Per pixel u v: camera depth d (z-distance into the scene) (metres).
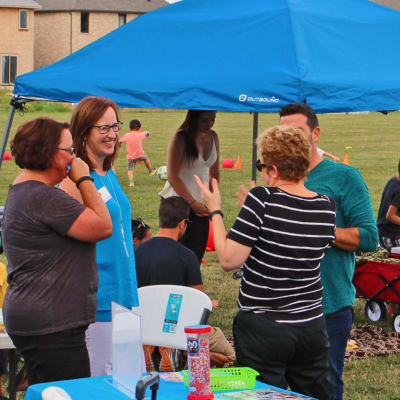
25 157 5.29
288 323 5.45
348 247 6.53
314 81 8.39
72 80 9.24
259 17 9.85
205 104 8.62
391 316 12.59
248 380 4.70
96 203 5.43
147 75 9.16
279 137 5.59
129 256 6.58
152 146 42.28
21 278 5.27
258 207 5.40
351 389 9.03
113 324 4.71
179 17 10.43
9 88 94.25
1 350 7.37
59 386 4.65
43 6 107.88
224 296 13.45
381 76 9.05
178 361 7.79
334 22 10.10
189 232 11.29
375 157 36.38
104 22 109.62
